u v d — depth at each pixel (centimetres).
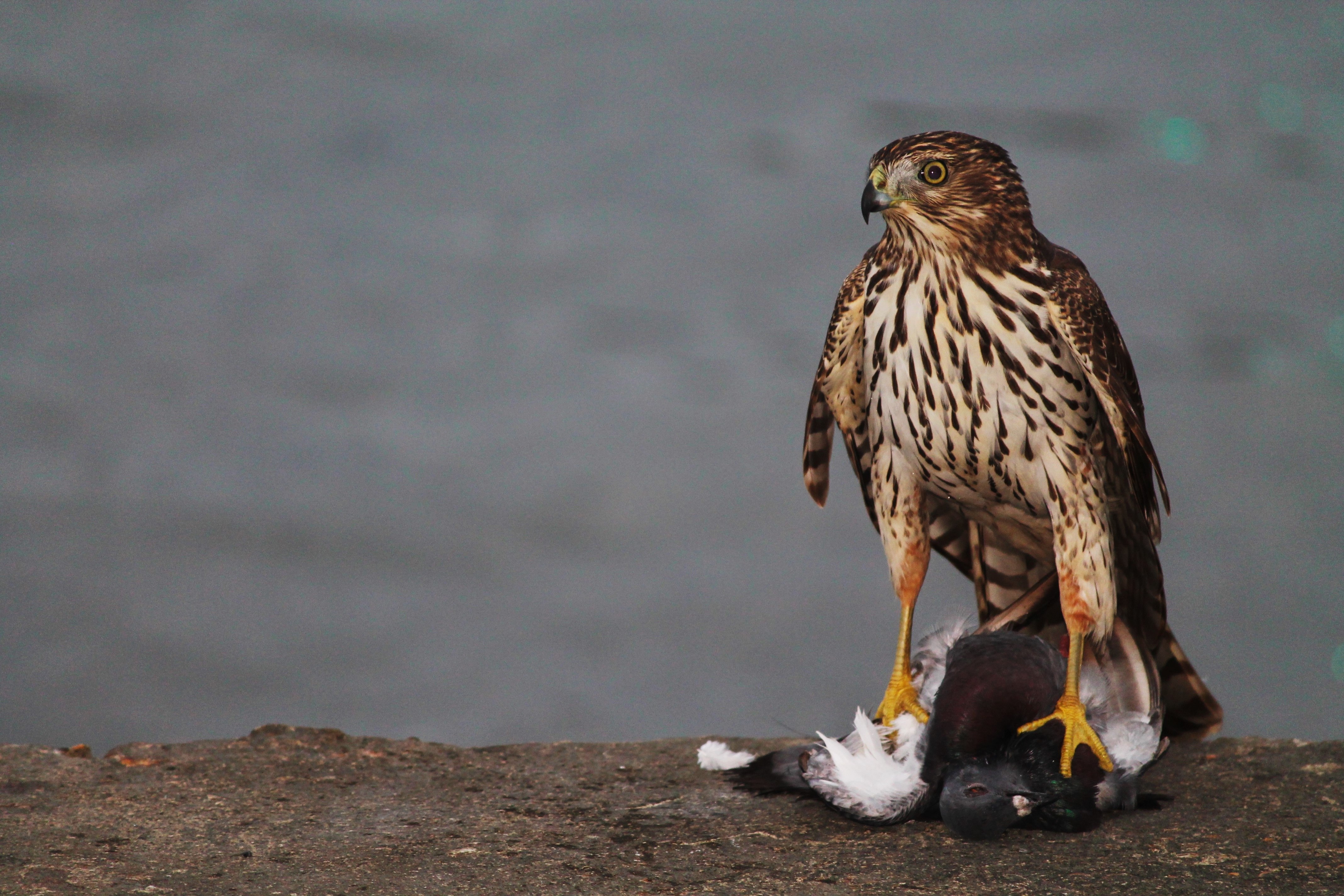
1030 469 812
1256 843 692
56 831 700
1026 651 741
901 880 646
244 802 757
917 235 797
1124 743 747
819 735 768
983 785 686
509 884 638
